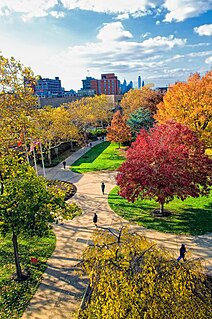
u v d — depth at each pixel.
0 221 8.99
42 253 12.20
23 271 10.80
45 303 9.05
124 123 37.34
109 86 137.25
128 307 5.07
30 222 8.96
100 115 47.88
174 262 6.09
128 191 13.99
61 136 31.97
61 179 24.58
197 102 23.19
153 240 12.84
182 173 13.28
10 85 14.02
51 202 9.72
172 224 14.45
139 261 6.11
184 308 5.10
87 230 14.41
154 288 5.26
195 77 26.05
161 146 14.47
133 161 14.28
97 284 5.77
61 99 55.03
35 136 16.42
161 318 4.96
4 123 13.98
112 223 15.06
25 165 10.33
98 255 6.82
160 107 28.73
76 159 33.38
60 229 14.63
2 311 8.73
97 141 47.62
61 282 10.12
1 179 10.37
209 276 9.52
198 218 14.98
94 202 18.53
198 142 15.00
